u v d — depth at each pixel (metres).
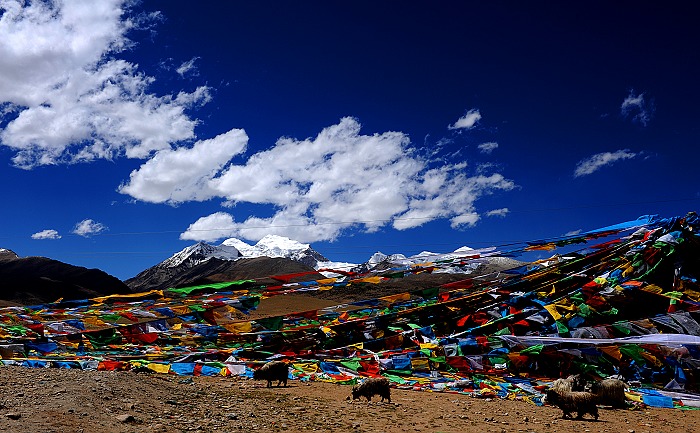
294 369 29.56
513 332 35.44
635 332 32.53
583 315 35.62
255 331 38.59
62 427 11.29
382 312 42.81
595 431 17.02
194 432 12.63
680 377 28.55
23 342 33.19
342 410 17.98
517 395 25.02
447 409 20.08
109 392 15.39
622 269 39.47
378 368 30.36
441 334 37.38
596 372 29.98
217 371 27.44
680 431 18.33
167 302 42.38
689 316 32.91
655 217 42.25
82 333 35.81
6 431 10.46
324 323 40.47
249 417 15.25
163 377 23.45
